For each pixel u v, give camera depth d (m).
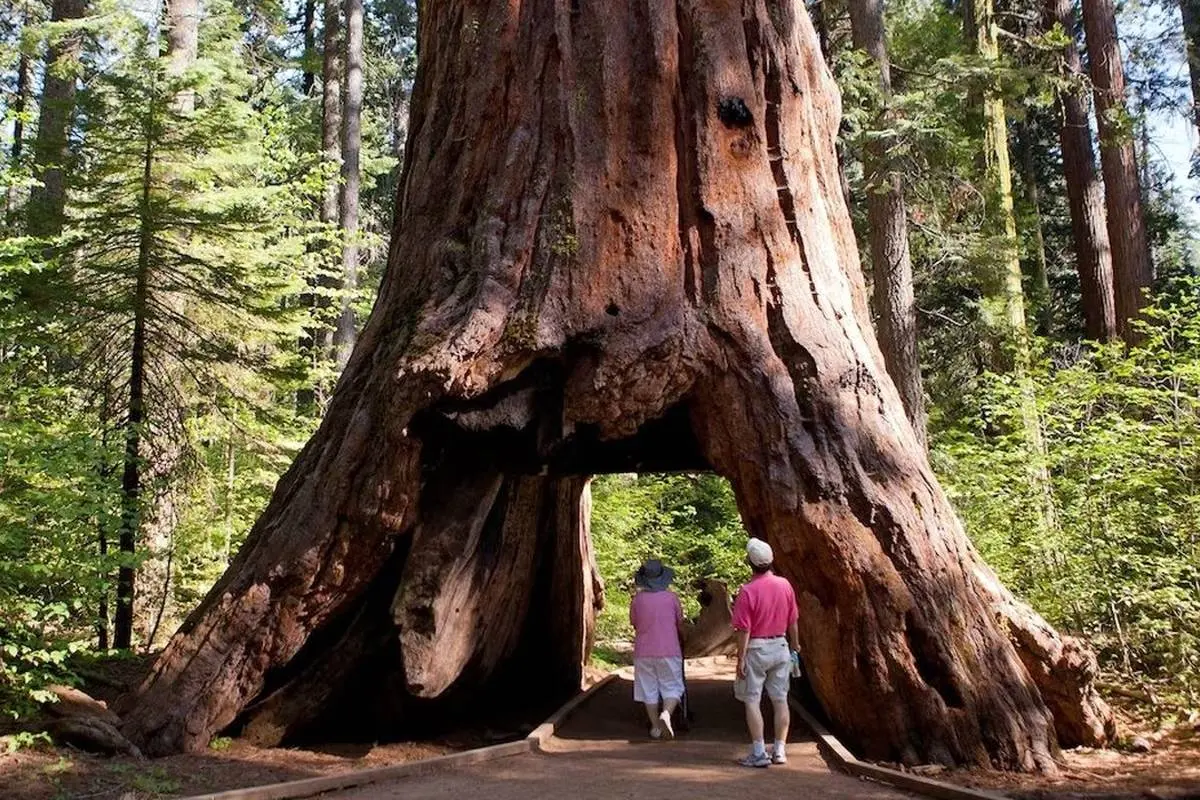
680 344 8.18
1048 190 29.50
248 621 7.86
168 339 11.91
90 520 9.21
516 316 8.10
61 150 11.18
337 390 8.75
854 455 7.89
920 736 7.21
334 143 22.25
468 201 8.92
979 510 11.89
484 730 9.02
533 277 8.28
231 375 13.11
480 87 9.05
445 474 8.30
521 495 9.31
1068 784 6.50
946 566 7.72
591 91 8.76
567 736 8.54
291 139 24.47
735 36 9.02
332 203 21.62
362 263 27.11
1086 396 11.30
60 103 11.11
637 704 10.14
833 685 7.56
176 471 12.24
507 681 10.67
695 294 8.41
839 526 7.63
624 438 8.97
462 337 7.86
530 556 9.80
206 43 18.39
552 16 8.94
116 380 12.04
